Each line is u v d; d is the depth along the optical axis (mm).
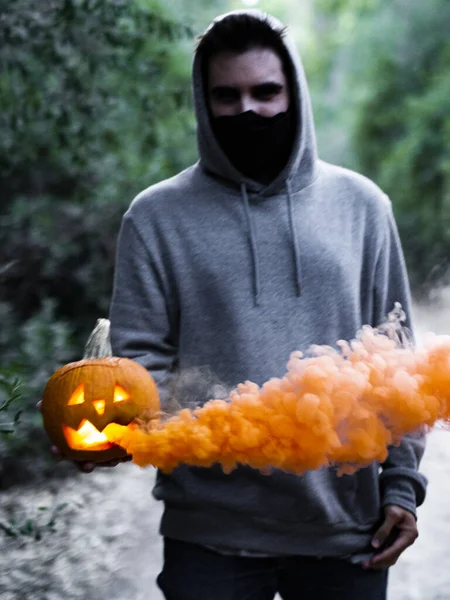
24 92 6258
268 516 2494
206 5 13750
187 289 2580
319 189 2680
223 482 2498
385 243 2711
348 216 2678
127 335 2627
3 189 8047
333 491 2531
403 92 16953
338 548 2541
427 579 4805
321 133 21938
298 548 2527
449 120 13938
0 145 6781
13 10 5711
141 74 6438
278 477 2455
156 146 6938
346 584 2570
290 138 2703
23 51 6168
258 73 2625
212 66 2664
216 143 2627
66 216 8062
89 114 6324
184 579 2557
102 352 2703
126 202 8141
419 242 13656
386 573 2654
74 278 8039
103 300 8055
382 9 18609
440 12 16625
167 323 2648
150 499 6211
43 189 8094
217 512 2518
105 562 5066
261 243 2590
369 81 17484
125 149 7906
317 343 2559
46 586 4742
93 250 8156
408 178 14414
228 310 2543
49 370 6211
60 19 5703
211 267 2568
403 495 2615
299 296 2561
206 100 2715
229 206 2631
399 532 2611
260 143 2682
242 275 2561
